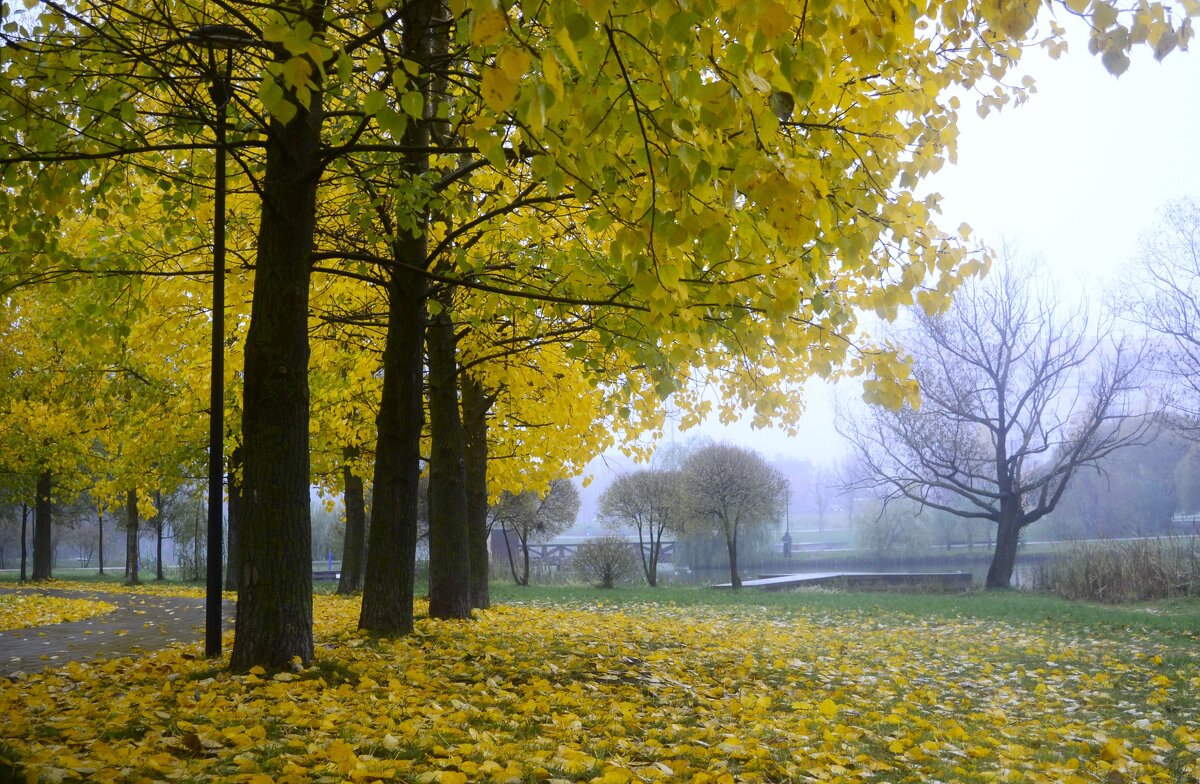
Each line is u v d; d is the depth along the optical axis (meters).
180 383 13.66
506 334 9.15
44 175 5.28
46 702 4.51
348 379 11.41
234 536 22.05
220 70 5.93
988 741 4.55
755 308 4.25
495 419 11.81
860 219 4.40
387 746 3.39
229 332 9.13
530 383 9.55
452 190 7.04
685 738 4.15
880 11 3.03
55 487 26.98
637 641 8.20
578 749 3.72
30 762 2.85
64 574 42.56
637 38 2.88
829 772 3.63
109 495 22.86
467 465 11.84
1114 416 23.50
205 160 6.54
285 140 5.44
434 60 5.20
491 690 5.06
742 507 26.20
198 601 15.70
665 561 42.69
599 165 3.25
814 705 5.34
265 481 5.27
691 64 3.29
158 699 4.33
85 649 8.05
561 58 2.83
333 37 4.60
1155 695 6.09
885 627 12.77
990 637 11.20
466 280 6.00
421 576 30.30
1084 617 13.88
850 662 7.68
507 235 7.64
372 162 6.46
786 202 2.95
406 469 7.35
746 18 2.58
